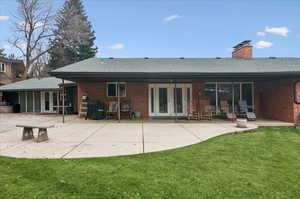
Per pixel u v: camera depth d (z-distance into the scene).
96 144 4.92
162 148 4.59
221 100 11.03
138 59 12.00
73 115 12.96
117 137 5.77
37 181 2.81
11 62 21.44
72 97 14.06
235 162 3.65
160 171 3.18
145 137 5.78
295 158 3.91
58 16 24.11
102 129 7.18
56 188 2.61
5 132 6.65
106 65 9.97
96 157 3.88
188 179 2.89
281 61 10.80
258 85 10.87
